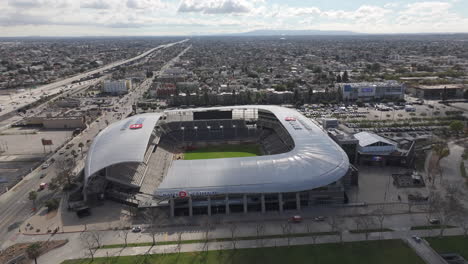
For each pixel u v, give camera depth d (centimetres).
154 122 17362
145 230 11081
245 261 9412
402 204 12362
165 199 12494
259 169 12638
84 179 13638
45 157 18212
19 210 12644
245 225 11281
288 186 11956
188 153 18450
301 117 18538
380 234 10556
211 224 11381
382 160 15762
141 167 14962
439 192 13175
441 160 16412
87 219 11825
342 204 12375
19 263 9575
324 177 12225
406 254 9600
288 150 16725
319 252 9756
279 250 9875
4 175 15975
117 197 12988
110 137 15450
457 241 10150
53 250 10125
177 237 10638
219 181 12138
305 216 11744
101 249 10100
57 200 12794
